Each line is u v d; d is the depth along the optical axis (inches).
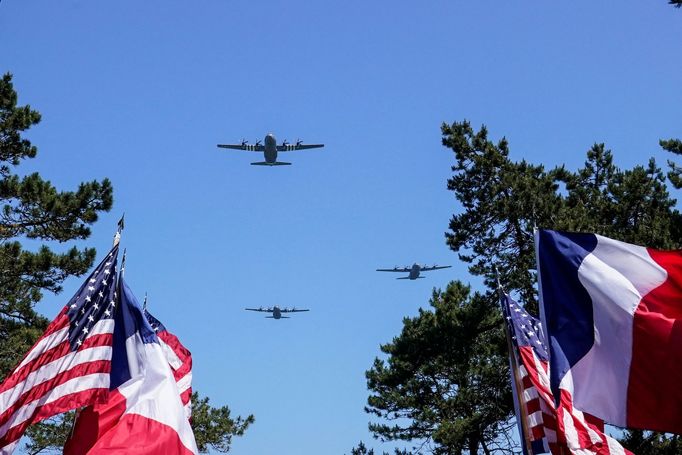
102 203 1288.1
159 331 706.8
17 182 1227.9
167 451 505.4
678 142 1434.5
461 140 1596.9
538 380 647.8
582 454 480.1
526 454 637.3
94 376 506.3
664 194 1504.7
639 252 481.1
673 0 1043.9
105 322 524.7
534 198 1451.8
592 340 468.4
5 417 473.7
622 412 451.5
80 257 1243.8
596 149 1632.6
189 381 695.7
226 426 1828.2
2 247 1214.3
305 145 2488.9
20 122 1275.8
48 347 500.1
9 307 1227.9
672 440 1283.2
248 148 2474.2
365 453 1672.0
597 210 1519.4
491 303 1482.5
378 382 1732.3
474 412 1544.0
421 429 1637.6
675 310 460.1
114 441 495.5
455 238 1515.7
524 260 1433.3
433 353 1525.6
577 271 482.6
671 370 447.8
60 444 1411.2
